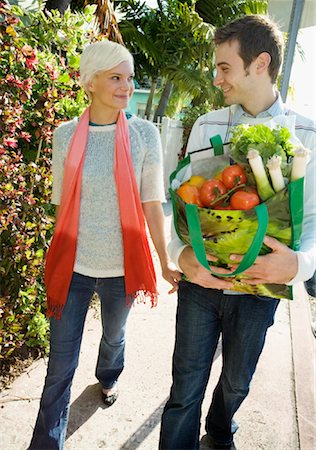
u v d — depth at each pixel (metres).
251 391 2.73
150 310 3.81
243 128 1.42
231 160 1.55
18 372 2.68
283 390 2.77
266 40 1.54
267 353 3.21
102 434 2.27
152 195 2.11
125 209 1.97
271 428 2.41
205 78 9.95
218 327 1.84
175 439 1.88
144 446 2.21
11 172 2.40
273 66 1.59
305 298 4.14
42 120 2.74
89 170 1.96
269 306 1.74
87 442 2.21
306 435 2.28
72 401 2.49
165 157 9.05
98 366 2.43
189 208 1.35
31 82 2.46
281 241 1.46
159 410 2.48
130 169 1.97
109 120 2.01
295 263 1.44
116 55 1.88
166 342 3.26
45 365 2.78
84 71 1.93
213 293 1.75
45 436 1.96
